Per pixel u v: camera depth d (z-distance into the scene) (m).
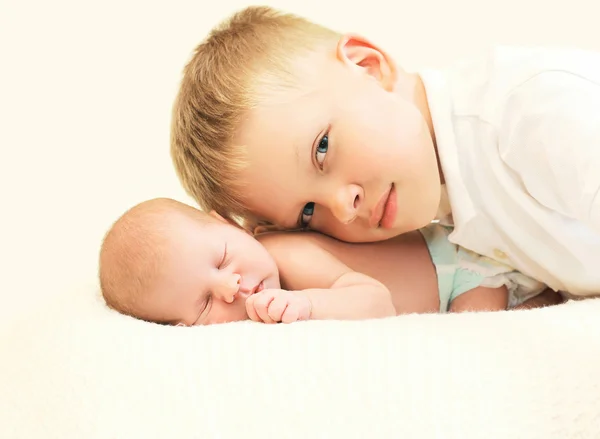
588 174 1.13
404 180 1.27
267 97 1.27
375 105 1.28
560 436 0.80
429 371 0.84
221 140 1.31
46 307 1.22
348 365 0.86
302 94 1.27
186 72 1.45
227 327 1.01
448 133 1.34
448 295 1.41
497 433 0.79
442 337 0.91
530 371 0.84
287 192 1.28
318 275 1.28
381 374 0.84
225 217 1.40
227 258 1.22
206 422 0.84
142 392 0.88
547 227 1.29
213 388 0.87
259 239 1.38
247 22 1.45
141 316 1.22
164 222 1.24
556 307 1.04
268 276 1.25
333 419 0.81
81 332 1.03
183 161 1.43
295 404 0.83
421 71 1.43
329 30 1.45
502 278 1.41
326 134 1.26
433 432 0.79
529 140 1.22
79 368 0.94
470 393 0.82
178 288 1.19
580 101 1.18
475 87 1.34
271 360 0.89
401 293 1.38
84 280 1.49
